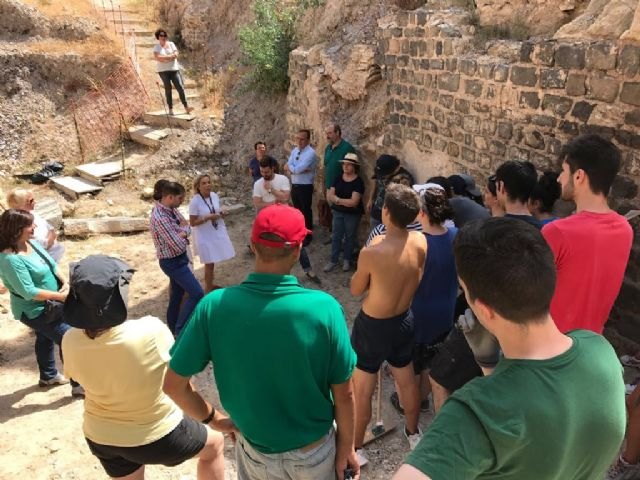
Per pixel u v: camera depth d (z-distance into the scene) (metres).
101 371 2.44
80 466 3.75
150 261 7.37
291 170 7.59
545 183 3.71
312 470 2.21
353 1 8.04
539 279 1.29
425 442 1.24
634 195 3.82
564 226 2.57
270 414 2.14
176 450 2.69
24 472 3.70
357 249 7.36
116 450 2.60
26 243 4.12
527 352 1.34
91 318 2.36
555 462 1.24
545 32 5.04
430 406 4.14
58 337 4.20
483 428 1.23
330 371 2.14
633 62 3.66
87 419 2.65
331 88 7.89
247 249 7.72
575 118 4.16
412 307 3.58
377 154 7.06
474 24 5.70
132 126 10.98
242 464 2.35
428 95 6.02
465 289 1.44
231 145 10.52
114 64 11.38
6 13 11.37
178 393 2.24
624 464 3.03
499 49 5.03
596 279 2.58
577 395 1.27
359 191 6.65
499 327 1.37
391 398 4.24
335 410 2.28
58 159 10.45
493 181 3.93
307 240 6.70
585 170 2.57
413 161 6.53
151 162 10.12
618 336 4.14
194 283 5.12
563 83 4.23
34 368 4.99
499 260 1.31
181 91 10.75
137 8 14.44
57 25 11.73
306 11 9.36
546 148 4.47
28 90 10.83
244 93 11.08
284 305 2.05
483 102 5.14
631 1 3.83
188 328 2.16
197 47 13.44
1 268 3.92
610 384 1.33
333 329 2.09
